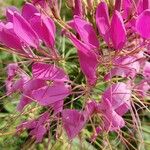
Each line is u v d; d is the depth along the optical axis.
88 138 0.21
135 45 0.19
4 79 0.22
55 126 0.21
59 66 0.20
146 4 0.19
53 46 0.19
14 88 0.20
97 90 0.20
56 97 0.19
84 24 0.18
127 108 0.20
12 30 0.19
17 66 0.21
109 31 0.19
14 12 0.19
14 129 0.21
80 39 0.20
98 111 0.20
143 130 0.23
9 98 0.22
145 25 0.18
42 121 0.20
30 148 0.21
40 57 0.20
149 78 0.20
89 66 0.19
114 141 0.21
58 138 0.20
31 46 0.20
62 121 0.20
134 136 0.21
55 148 0.21
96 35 0.19
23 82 0.20
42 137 0.21
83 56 0.19
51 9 0.20
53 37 0.19
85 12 0.20
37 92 0.19
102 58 0.19
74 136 0.19
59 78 0.19
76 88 0.20
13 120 0.21
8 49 0.20
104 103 0.19
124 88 0.19
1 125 0.23
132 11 0.19
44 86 0.20
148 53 0.20
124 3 0.20
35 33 0.19
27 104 0.20
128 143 0.20
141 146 0.21
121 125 0.19
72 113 0.19
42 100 0.19
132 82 0.20
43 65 0.19
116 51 0.19
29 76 0.21
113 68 0.19
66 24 0.20
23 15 0.20
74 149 0.22
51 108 0.20
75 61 0.21
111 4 0.20
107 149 0.21
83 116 0.19
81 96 0.20
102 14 0.18
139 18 0.18
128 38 0.20
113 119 0.19
